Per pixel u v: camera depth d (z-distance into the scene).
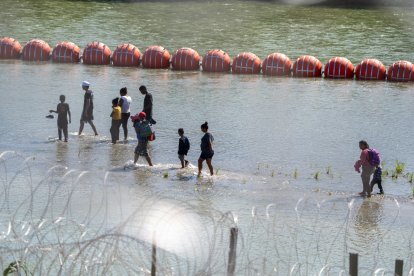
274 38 125.56
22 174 47.94
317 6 167.75
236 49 115.06
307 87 83.94
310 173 53.22
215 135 63.00
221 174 52.06
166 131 63.75
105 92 77.81
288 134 63.97
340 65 89.44
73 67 92.06
